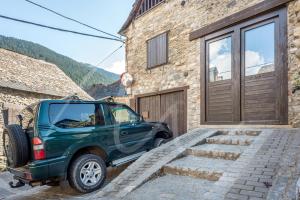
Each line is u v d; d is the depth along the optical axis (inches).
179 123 336.2
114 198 152.4
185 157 205.0
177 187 156.6
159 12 374.6
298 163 136.1
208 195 129.0
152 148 237.3
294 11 219.3
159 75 370.0
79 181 172.6
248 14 251.9
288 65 222.5
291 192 110.7
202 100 301.9
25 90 472.4
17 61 574.2
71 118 184.1
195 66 314.2
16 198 182.2
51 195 181.5
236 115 264.5
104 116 205.2
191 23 322.0
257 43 250.4
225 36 281.4
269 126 232.8
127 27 441.7
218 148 203.0
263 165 145.6
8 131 171.0
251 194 119.1
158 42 371.6
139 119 237.6
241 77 262.5
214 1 293.0
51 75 619.2
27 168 166.9
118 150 205.9
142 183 167.6
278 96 229.5
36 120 167.2
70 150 173.2
